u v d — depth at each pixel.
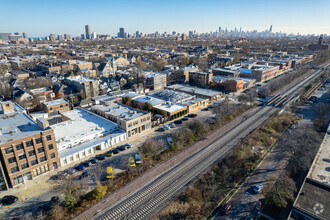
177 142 81.75
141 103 118.81
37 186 61.72
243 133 92.88
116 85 162.25
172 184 62.22
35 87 155.88
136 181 63.44
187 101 126.94
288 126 101.19
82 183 62.38
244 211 53.25
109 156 76.50
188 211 52.31
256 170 69.69
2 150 57.22
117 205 54.69
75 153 72.94
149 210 53.16
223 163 72.25
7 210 53.41
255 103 130.25
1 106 83.50
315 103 132.62
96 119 97.31
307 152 71.19
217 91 149.00
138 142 86.94
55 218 50.72
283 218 51.22
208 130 95.44
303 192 53.34
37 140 63.59
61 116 105.81
